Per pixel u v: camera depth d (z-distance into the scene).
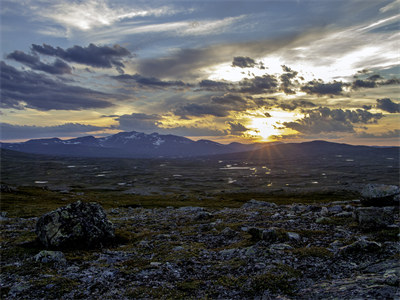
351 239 14.17
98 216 19.84
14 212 43.53
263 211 31.88
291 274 10.04
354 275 9.34
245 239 17.45
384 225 15.96
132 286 10.24
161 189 192.62
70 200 82.50
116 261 14.54
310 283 9.20
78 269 13.04
